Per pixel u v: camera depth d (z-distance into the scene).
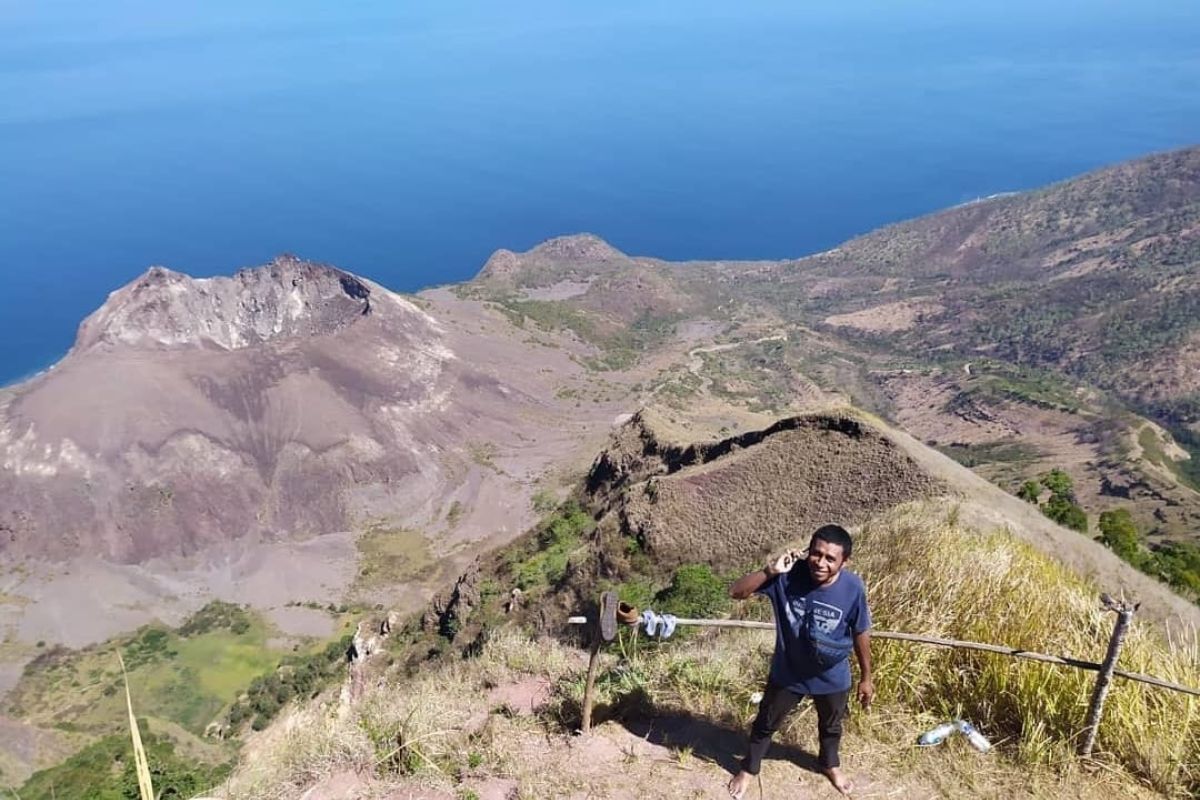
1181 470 123.94
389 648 53.41
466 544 115.94
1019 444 141.00
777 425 43.62
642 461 56.53
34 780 39.72
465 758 6.62
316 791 6.36
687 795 6.07
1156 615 19.23
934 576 8.67
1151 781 6.52
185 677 80.38
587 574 40.41
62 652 90.44
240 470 132.12
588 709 6.86
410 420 146.12
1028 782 6.41
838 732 6.18
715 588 24.55
